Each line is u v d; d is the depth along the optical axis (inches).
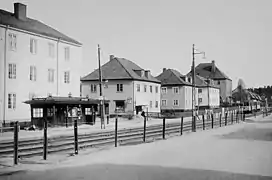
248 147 792.3
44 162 577.3
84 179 444.5
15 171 499.8
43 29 1700.3
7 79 1450.5
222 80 4687.5
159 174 476.4
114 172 490.9
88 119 1562.5
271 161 589.3
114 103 2474.2
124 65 2593.5
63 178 450.6
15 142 553.6
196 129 1421.0
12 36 1485.0
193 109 1604.3
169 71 3388.3
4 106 1430.9
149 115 2412.6
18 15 1640.0
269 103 6092.5
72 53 1825.8
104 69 2583.7
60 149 709.9
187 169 514.3
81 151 716.7
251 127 1568.7
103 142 840.9
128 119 2059.5
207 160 601.3
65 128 1331.2
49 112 1376.7
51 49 1695.4
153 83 2733.8
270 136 1088.8
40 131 1197.7
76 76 1847.9
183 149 756.0
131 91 2437.3
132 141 928.9
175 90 3260.3
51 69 1688.0
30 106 1482.5
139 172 490.9
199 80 3806.6
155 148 771.4
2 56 1430.9
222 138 1023.6
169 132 1197.1
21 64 1520.7
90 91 2576.3
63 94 1756.9
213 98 3939.5
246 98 5088.6
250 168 524.4
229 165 549.6
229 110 3159.5
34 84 1583.4
